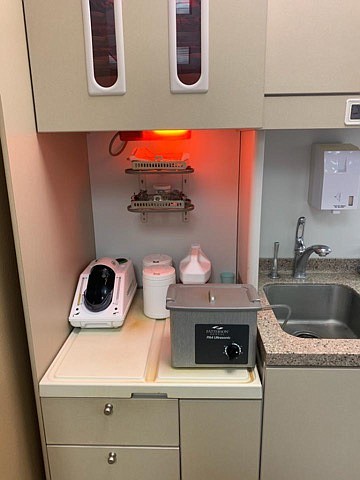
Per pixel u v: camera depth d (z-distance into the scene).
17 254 1.07
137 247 1.76
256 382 1.18
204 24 1.08
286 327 1.69
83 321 1.42
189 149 1.64
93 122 1.15
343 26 1.11
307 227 1.76
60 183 1.35
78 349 1.34
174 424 1.20
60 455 1.25
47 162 1.24
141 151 1.55
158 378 1.19
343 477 1.27
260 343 1.24
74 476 1.28
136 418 1.20
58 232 1.33
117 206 1.71
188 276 1.56
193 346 1.21
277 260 1.77
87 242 1.65
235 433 1.21
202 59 1.10
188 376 1.20
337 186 1.55
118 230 1.74
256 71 1.12
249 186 1.41
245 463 1.25
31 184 1.13
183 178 1.67
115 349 1.34
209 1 1.07
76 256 1.52
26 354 1.27
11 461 1.16
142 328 1.47
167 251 1.77
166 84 1.12
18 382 1.21
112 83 1.13
